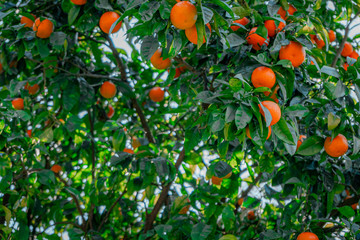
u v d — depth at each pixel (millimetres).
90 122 4219
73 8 3049
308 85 2574
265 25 2428
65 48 3572
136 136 4441
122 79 4043
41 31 3225
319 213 3354
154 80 4613
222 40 2182
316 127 2838
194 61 3330
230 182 3391
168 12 1968
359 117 2473
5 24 3666
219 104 2104
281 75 2197
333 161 2906
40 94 4418
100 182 3389
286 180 2873
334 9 3652
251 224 4031
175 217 3295
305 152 2570
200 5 1843
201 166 3471
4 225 3264
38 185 4195
